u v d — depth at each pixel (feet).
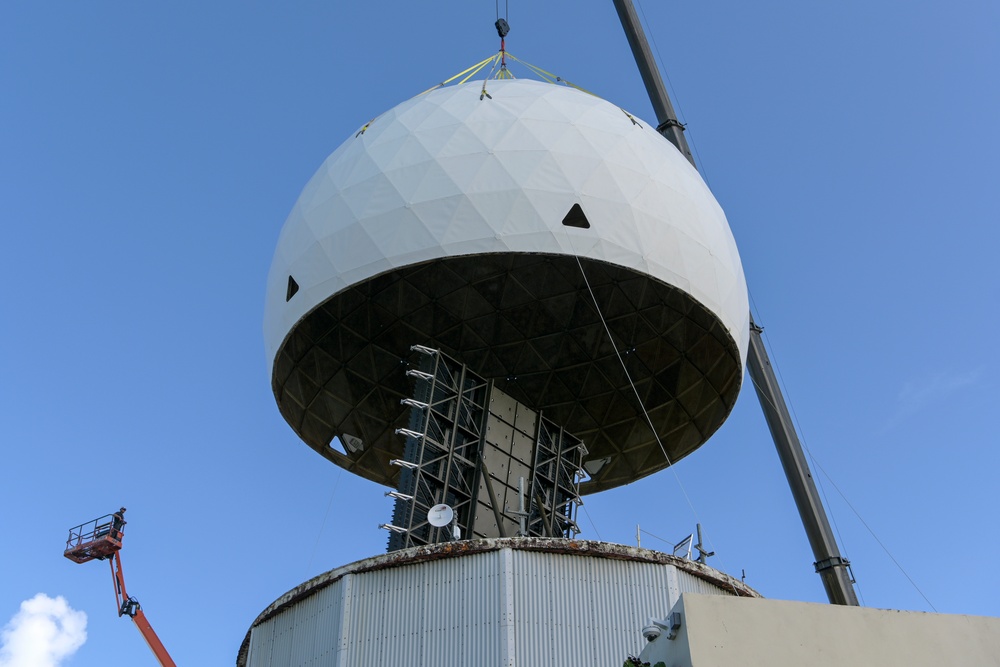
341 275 94.48
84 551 161.27
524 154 94.07
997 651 60.59
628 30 153.28
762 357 132.26
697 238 97.35
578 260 91.66
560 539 82.28
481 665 77.30
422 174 94.22
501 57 119.24
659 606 81.66
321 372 104.53
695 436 111.65
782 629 59.47
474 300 98.63
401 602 81.82
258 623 91.15
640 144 100.37
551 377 107.14
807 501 123.95
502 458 102.99
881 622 60.75
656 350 103.96
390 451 112.06
